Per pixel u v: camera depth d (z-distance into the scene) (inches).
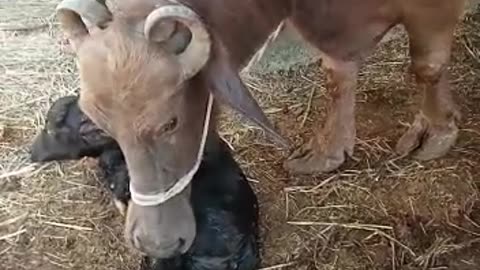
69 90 69.9
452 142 61.4
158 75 40.2
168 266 53.2
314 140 61.1
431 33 55.7
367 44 55.6
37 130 66.0
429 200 58.7
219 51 42.5
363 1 52.5
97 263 56.4
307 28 54.5
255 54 52.5
